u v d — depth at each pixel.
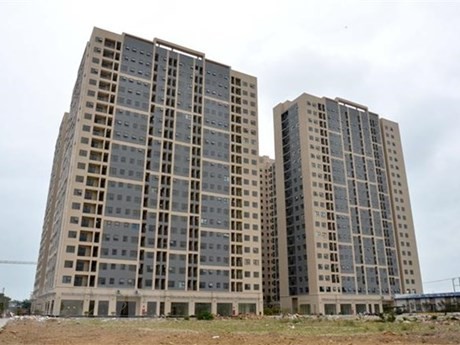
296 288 115.81
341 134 132.12
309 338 24.55
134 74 96.44
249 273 97.44
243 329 34.69
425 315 73.50
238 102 112.81
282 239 125.06
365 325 41.25
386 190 136.25
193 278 88.75
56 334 28.03
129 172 87.88
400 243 131.75
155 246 86.00
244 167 106.81
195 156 99.75
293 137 129.75
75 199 80.62
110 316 74.56
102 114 88.94
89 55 92.00
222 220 97.50
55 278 76.19
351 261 117.38
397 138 147.38
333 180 123.88
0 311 109.94
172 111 100.00
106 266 79.06
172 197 92.25
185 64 106.69
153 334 27.00
